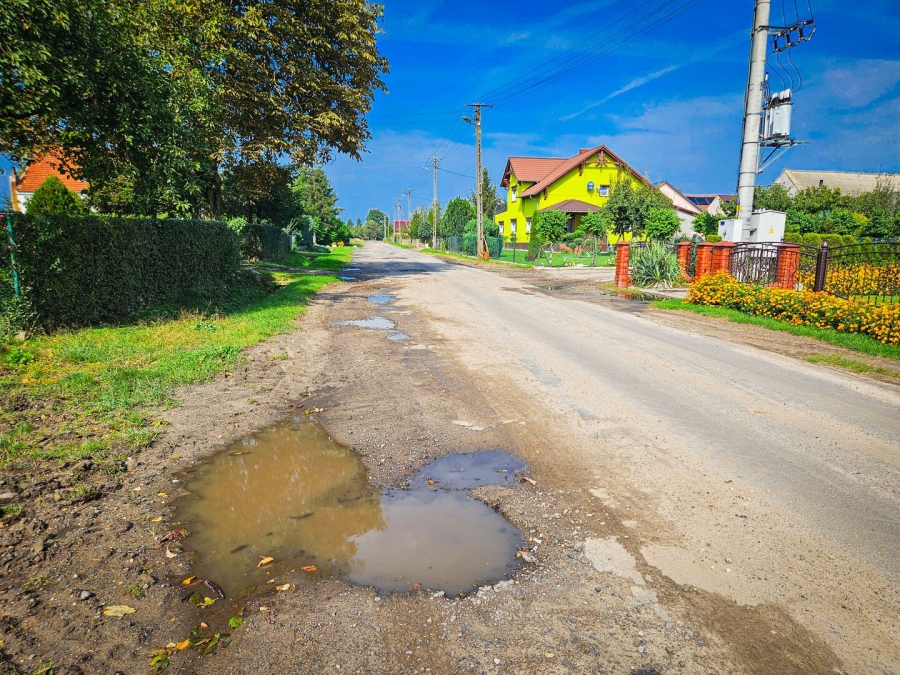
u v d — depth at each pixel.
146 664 2.25
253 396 5.90
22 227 7.24
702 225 38.97
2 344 6.75
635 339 9.07
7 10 7.07
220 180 18.20
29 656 2.25
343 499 3.75
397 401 5.79
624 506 3.58
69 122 8.79
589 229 33.97
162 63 10.13
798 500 3.64
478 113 34.53
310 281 18.16
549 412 5.41
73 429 4.63
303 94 18.08
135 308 9.05
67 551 3.01
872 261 13.30
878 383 6.48
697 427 4.99
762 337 9.31
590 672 2.23
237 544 3.19
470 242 41.66
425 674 2.22
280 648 2.35
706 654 2.32
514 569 2.95
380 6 19.59
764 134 14.70
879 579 2.81
